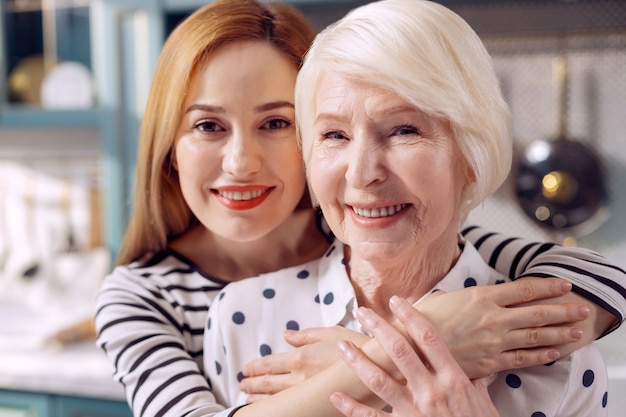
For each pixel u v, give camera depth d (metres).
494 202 1.52
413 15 0.80
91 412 1.69
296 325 0.99
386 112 0.80
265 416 0.84
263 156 1.09
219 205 1.12
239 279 1.22
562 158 1.47
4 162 2.26
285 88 1.09
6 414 1.76
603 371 0.94
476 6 1.51
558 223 1.48
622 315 0.92
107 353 1.12
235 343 1.01
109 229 1.80
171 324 1.16
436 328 0.82
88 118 1.84
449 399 0.76
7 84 2.02
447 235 0.92
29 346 1.84
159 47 1.71
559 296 0.89
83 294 2.17
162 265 1.23
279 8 1.16
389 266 0.88
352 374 0.83
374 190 0.82
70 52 2.12
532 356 0.84
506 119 0.87
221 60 1.07
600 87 1.46
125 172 1.80
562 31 1.47
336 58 0.81
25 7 2.08
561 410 0.90
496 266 1.10
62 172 2.23
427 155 0.81
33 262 2.21
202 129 1.09
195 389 1.00
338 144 0.85
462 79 0.81
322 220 1.25
